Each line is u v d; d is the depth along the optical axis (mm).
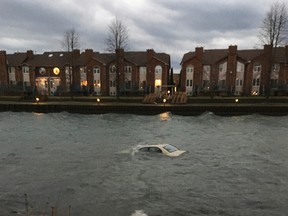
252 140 28000
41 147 25594
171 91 67625
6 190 15789
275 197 14648
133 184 16375
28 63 73250
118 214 12898
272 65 57156
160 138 29234
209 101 53531
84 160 21281
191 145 25781
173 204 13852
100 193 15219
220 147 24969
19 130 34656
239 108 47500
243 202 14070
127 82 69875
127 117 46531
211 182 16609
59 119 44406
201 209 13352
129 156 21984
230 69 64062
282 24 51812
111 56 69375
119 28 65000
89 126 37531
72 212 13164
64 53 76438
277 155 22453
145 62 68938
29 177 17797
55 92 67688
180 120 42812
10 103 54844
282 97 53656
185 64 66938
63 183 16719
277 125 37188
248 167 19375
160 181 16766
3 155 22969
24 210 13406
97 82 70250
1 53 73125
